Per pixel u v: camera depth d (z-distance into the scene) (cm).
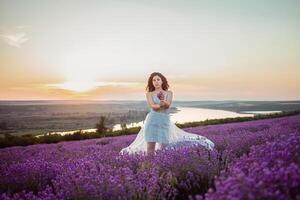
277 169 232
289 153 255
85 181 331
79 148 970
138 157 478
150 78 668
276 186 201
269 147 284
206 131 1245
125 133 1986
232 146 616
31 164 489
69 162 496
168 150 488
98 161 468
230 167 275
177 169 388
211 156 440
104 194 303
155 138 645
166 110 662
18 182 424
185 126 2184
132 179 326
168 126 659
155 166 391
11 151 1066
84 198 306
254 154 284
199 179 366
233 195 182
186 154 430
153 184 314
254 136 716
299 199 166
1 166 561
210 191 205
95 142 1291
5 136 1731
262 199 184
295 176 193
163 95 643
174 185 358
